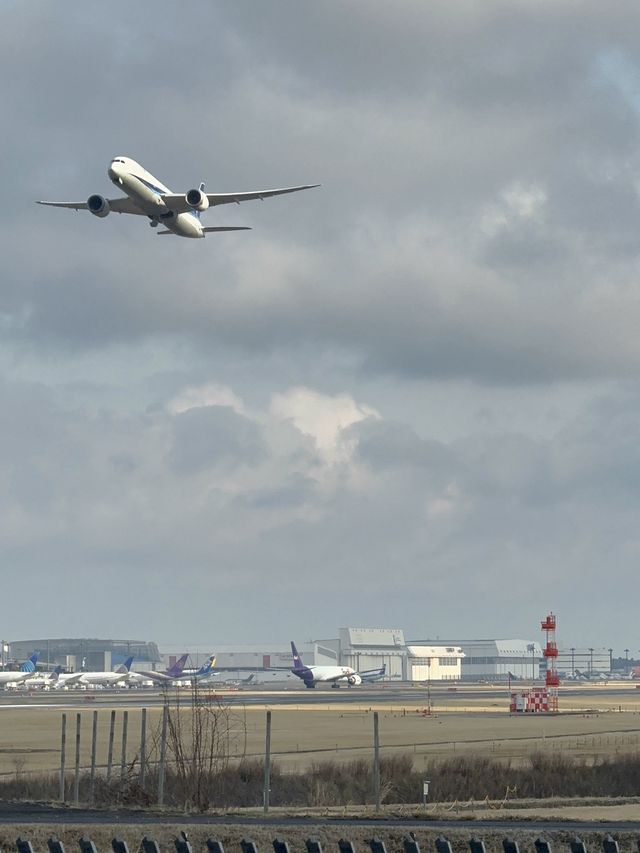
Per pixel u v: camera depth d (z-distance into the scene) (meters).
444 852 105.69
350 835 123.50
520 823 139.88
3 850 114.06
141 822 142.88
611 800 172.25
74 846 119.19
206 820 146.50
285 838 122.06
